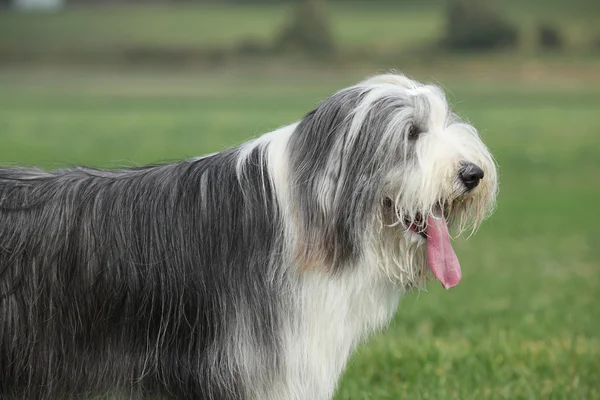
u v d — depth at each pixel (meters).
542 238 23.91
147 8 153.62
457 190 7.95
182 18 146.38
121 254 8.11
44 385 8.16
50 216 8.16
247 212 8.19
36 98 77.62
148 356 8.18
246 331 8.14
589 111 66.38
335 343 8.27
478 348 13.14
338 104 8.08
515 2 142.50
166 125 55.31
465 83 96.88
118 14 147.88
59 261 8.07
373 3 152.75
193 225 8.22
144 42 129.38
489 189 8.31
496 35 121.38
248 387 8.15
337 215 7.93
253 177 8.27
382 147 7.95
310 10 124.06
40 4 152.75
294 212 8.05
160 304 8.12
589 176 35.78
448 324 15.20
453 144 8.08
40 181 8.41
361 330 8.51
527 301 16.97
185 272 8.15
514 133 51.62
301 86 93.50
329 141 7.98
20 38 130.00
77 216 8.18
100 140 46.59
